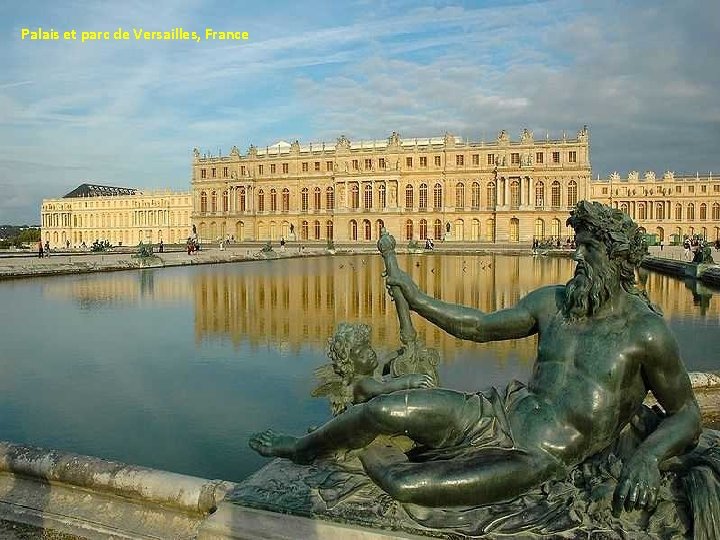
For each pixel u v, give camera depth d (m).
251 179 139.00
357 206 130.25
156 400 11.45
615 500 3.40
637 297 3.99
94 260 55.72
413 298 4.81
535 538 3.32
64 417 10.59
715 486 3.40
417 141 133.88
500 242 118.00
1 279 38.59
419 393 3.72
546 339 4.12
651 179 134.00
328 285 33.97
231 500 4.01
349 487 3.84
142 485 5.56
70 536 5.34
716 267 34.62
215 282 36.62
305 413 10.55
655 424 3.93
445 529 3.40
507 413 3.96
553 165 115.31
